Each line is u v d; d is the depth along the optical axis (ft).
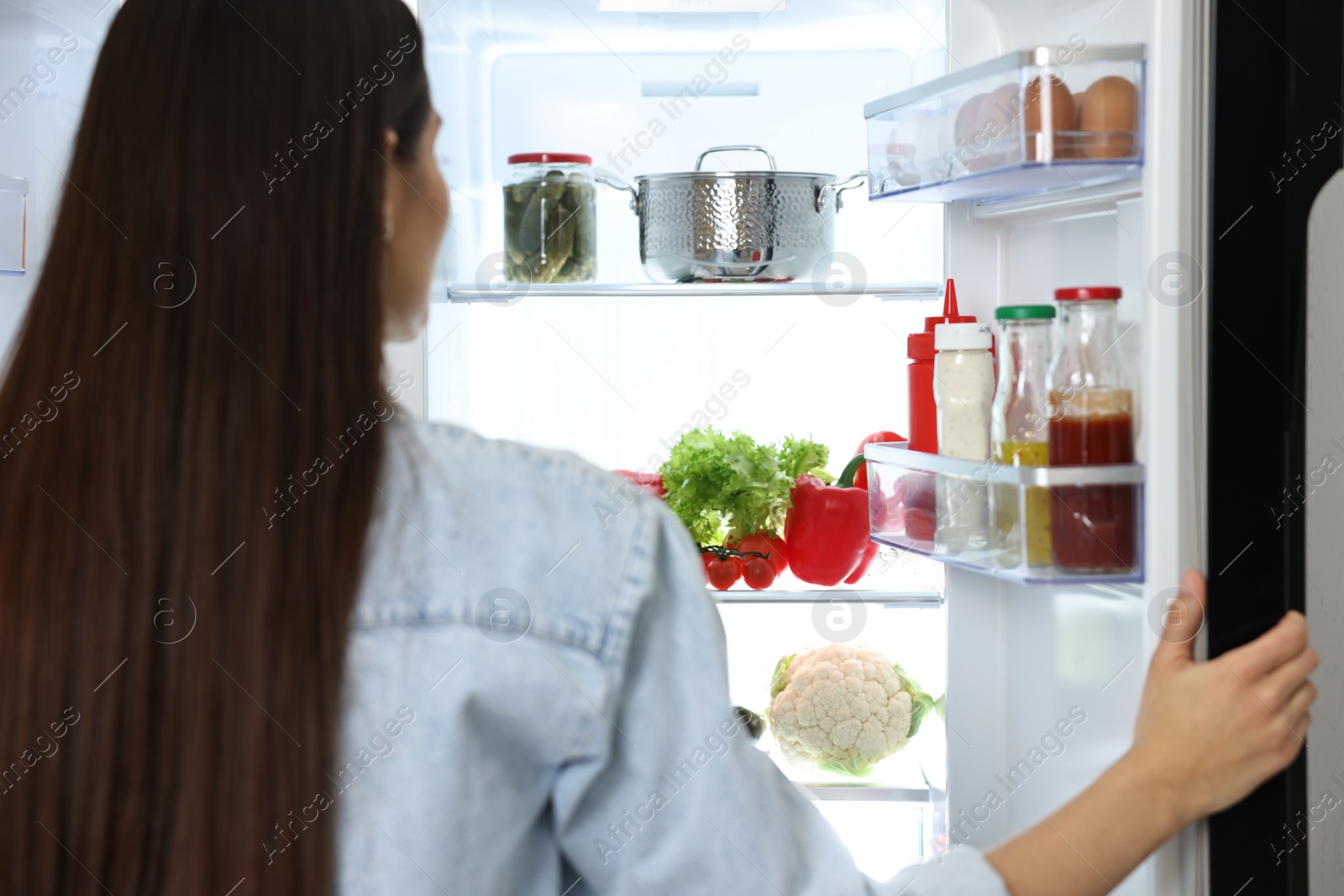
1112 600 3.10
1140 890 2.86
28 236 4.20
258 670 1.51
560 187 4.26
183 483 1.54
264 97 1.66
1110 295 2.85
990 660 3.98
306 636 1.54
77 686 1.53
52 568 1.54
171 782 1.53
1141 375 2.87
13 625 1.54
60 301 1.61
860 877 1.89
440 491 1.69
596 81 4.96
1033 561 2.86
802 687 4.58
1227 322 2.69
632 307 5.18
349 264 1.67
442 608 1.64
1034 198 3.45
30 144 4.24
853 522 4.60
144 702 1.53
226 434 1.55
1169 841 2.76
